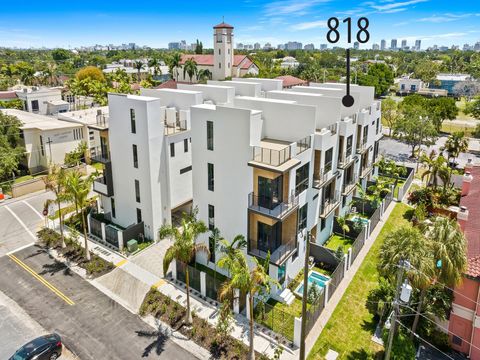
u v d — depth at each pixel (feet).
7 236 104.94
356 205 119.34
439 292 65.05
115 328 71.15
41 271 88.63
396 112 215.92
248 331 69.87
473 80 385.29
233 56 339.36
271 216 74.28
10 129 148.77
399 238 59.82
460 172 155.12
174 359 64.18
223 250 70.85
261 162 74.08
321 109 102.68
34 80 332.60
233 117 75.36
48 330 70.64
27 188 135.54
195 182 86.58
